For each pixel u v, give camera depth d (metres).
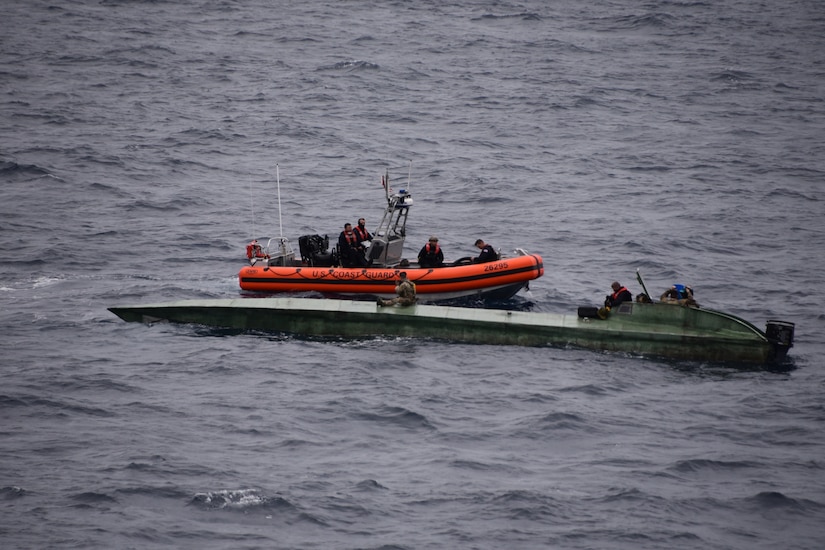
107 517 59.88
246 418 74.06
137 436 70.56
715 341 87.88
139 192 145.25
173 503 61.75
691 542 59.09
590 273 115.69
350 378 82.19
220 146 173.75
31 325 93.69
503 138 186.75
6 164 153.12
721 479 66.56
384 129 190.12
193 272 113.00
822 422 75.25
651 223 137.38
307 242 108.19
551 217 139.62
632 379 83.56
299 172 160.12
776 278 115.19
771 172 166.62
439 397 78.50
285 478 65.19
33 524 58.84
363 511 61.53
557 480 65.81
